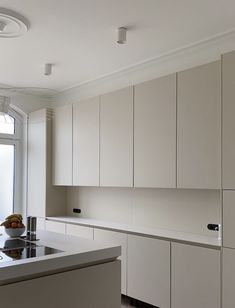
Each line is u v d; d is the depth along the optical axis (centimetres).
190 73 295
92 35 308
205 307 265
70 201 487
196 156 286
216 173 270
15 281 180
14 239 254
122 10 262
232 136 253
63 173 446
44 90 508
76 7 257
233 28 294
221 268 255
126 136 354
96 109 396
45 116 472
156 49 343
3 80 457
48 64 386
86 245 231
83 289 207
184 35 309
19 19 271
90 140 403
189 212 332
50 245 231
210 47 322
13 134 511
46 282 190
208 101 279
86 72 421
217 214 308
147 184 329
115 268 225
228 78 258
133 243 330
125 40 294
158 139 320
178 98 304
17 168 513
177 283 287
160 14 268
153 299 307
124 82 413
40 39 316
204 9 261
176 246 291
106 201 428
